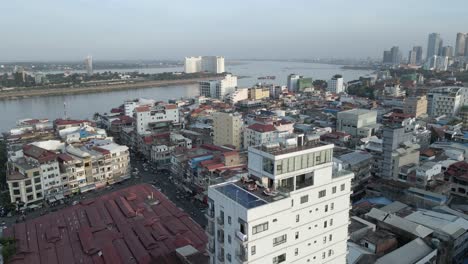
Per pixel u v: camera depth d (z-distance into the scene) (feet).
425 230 299.38
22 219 422.00
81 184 501.56
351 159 469.98
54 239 331.57
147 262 284.00
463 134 641.81
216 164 458.91
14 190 444.96
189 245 294.46
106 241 323.16
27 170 450.30
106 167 523.70
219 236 186.80
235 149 586.04
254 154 191.42
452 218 326.65
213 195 187.01
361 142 610.24
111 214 377.50
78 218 374.63
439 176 435.94
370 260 259.19
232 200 171.32
